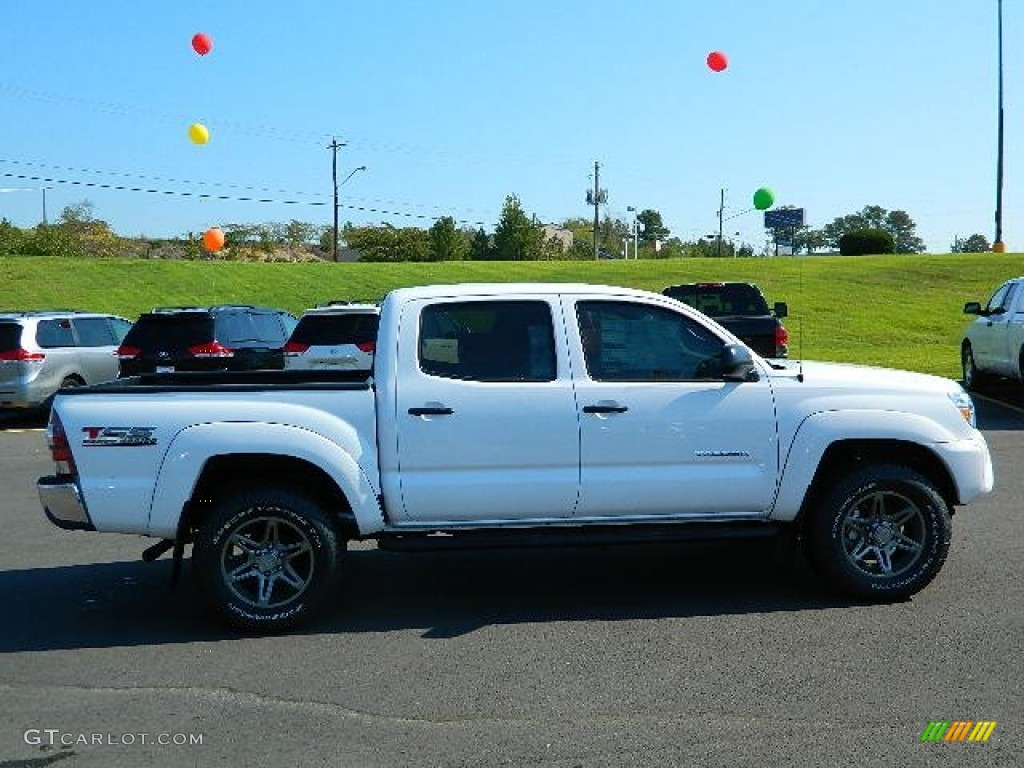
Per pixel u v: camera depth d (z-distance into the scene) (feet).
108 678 17.29
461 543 19.66
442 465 19.54
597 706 15.65
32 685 17.01
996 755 13.78
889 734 14.46
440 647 18.51
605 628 19.39
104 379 56.49
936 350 82.74
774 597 21.17
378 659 17.93
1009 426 44.88
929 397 20.74
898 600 20.62
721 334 20.68
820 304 114.83
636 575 23.16
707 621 19.67
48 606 21.57
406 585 22.63
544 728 14.90
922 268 144.25
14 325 51.88
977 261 150.61
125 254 211.00
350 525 20.01
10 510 31.81
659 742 14.34
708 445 20.06
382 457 19.49
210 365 51.62
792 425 20.26
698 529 20.26
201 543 19.21
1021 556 23.72
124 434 19.06
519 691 16.31
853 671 16.84
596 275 149.69
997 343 52.65
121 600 21.98
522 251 273.13
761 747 14.11
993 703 15.46
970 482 20.67
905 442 20.77
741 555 24.76
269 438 19.07
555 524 20.10
